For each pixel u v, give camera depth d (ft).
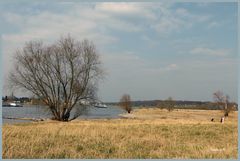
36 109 167.12
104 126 98.68
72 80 164.55
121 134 80.18
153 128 98.78
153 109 468.34
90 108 168.96
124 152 58.65
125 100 363.35
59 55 164.35
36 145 62.59
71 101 165.07
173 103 402.93
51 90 164.25
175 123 121.80
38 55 163.43
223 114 277.23
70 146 63.00
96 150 60.23
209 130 95.55
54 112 165.17
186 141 74.43
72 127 89.97
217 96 259.80
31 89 164.04
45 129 81.15
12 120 168.86
